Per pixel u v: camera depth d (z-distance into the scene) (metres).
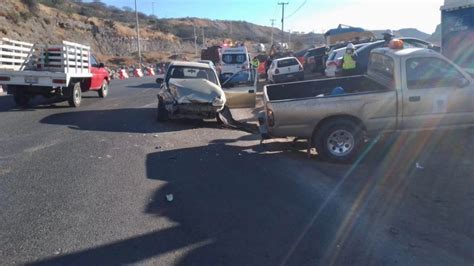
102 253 4.98
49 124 13.06
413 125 8.90
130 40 101.19
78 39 81.69
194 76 14.95
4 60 16.44
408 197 6.72
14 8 64.31
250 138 11.74
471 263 4.72
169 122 14.07
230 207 6.38
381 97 8.80
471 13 12.77
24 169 8.19
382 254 4.93
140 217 5.99
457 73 8.88
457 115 8.86
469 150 9.04
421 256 4.88
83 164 8.62
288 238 5.35
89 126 12.92
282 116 8.90
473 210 6.12
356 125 8.85
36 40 63.34
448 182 7.34
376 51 9.88
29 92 16.92
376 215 6.05
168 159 9.23
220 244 5.20
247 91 14.74
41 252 5.00
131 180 7.65
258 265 4.71
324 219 5.92
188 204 6.50
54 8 86.06
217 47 39.41
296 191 7.10
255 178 7.86
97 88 20.92
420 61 8.85
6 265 4.71
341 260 4.80
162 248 5.10
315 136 8.95
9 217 5.95
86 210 6.21
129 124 13.49
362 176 7.91
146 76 50.34
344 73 17.55
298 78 28.45
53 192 6.95
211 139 11.59
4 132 11.69
